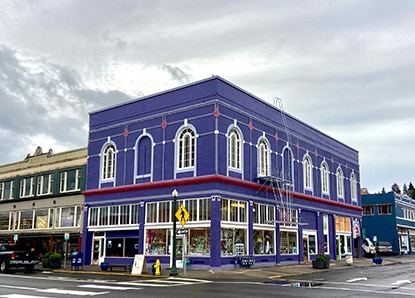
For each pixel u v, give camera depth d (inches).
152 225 1194.6
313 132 1611.7
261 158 1272.1
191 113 1165.7
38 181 1696.6
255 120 1259.2
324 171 1673.2
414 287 702.5
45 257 1205.1
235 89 1197.1
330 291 631.8
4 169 1897.1
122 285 715.4
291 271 1064.2
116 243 1300.4
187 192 1133.1
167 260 1144.8
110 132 1369.3
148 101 1279.5
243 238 1155.3
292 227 1376.7
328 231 1643.7
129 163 1291.8
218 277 897.5
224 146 1126.4
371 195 2640.3
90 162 1413.6
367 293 609.3
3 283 746.8
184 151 1169.4
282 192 1341.0
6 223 1786.4
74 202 1518.2
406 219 2736.2
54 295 571.5
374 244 2269.9
